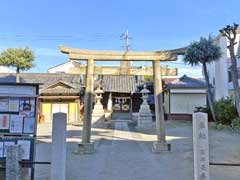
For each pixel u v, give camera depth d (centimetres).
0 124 690
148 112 2497
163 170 855
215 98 2992
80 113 3177
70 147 1295
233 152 1161
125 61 1252
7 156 601
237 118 1997
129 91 3272
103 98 3328
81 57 1212
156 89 1215
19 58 2853
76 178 765
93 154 1127
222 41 2845
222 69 2888
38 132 2036
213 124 2122
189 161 986
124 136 1745
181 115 2959
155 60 1224
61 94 3144
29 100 704
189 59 2233
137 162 973
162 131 1191
